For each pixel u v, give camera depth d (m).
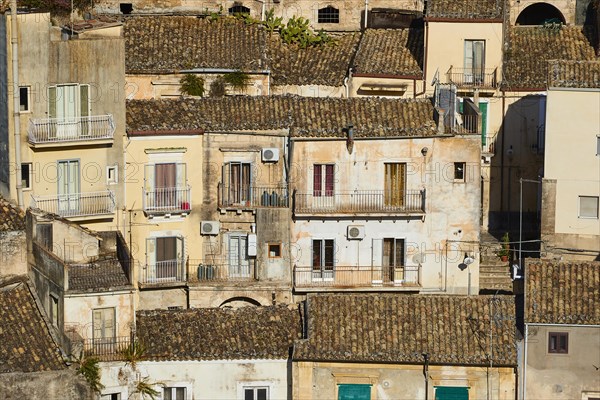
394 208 154.88
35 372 138.12
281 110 156.38
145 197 153.62
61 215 150.88
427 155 154.50
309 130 154.50
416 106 156.62
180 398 141.75
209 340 142.38
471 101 161.50
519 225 166.38
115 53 152.25
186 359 141.25
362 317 143.25
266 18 173.62
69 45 150.88
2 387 137.50
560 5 180.38
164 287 154.62
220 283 154.62
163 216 154.25
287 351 142.25
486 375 141.25
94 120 151.75
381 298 144.50
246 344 142.38
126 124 153.00
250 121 155.12
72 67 151.00
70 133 151.12
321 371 141.12
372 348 141.38
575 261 145.75
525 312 141.88
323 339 141.75
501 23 166.75
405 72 167.12
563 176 158.88
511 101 167.12
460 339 142.00
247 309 145.25
